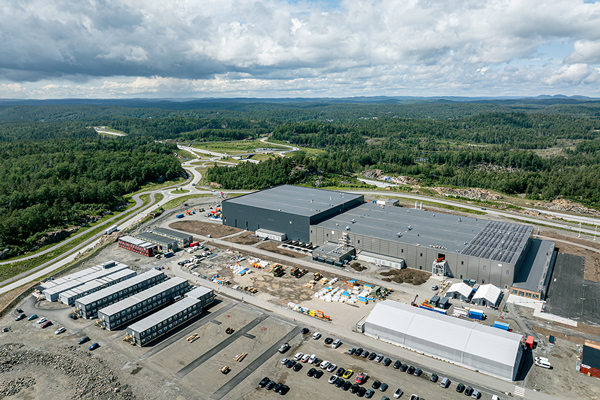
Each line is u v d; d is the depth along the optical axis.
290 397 62.91
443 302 91.31
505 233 125.56
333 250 122.12
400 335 76.69
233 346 76.88
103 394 63.69
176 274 111.88
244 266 117.25
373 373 68.75
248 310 90.88
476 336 72.62
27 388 65.75
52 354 74.62
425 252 112.25
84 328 84.06
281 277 108.88
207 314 89.31
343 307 91.69
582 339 78.88
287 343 77.69
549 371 69.00
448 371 69.25
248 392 64.19
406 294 98.25
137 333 76.38
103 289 95.81
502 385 65.44
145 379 67.31
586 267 118.25
